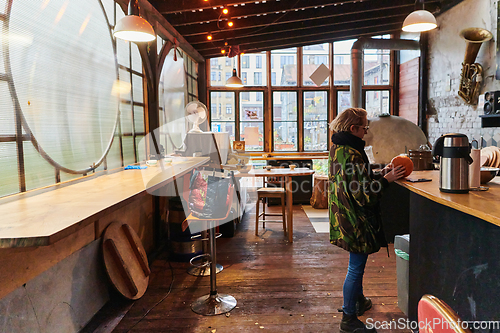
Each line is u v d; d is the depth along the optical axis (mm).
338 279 3146
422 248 2014
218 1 4062
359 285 2172
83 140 2555
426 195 1772
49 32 2166
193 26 5141
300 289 2949
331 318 2461
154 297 2844
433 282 1894
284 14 5352
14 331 1698
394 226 4059
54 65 2215
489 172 1938
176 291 2961
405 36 7277
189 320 2473
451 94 5781
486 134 4910
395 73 7613
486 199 1561
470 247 1565
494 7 4664
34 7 2021
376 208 2090
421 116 6668
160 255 3918
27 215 1385
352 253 2162
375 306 2623
